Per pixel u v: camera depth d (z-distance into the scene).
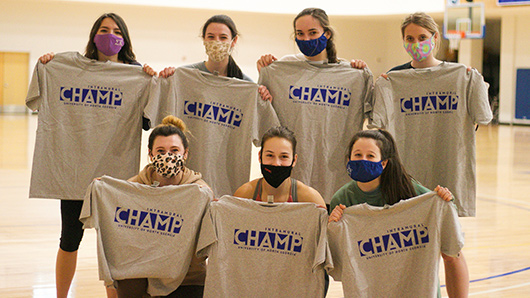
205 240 2.81
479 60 20.75
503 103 19.83
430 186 3.65
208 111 3.61
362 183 3.02
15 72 18.88
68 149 3.55
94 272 4.26
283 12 19.88
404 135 3.66
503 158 11.35
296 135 3.63
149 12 19.88
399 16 19.81
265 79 3.71
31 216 5.98
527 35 18.95
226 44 3.54
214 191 3.64
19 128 14.75
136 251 2.89
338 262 2.79
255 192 3.11
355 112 3.67
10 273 4.15
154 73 3.61
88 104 3.56
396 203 2.78
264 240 2.82
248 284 2.82
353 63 3.69
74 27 19.16
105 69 3.58
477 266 4.55
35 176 3.51
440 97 3.57
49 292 3.79
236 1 19.47
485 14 18.73
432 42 3.51
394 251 2.77
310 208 2.80
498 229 5.82
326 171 3.65
